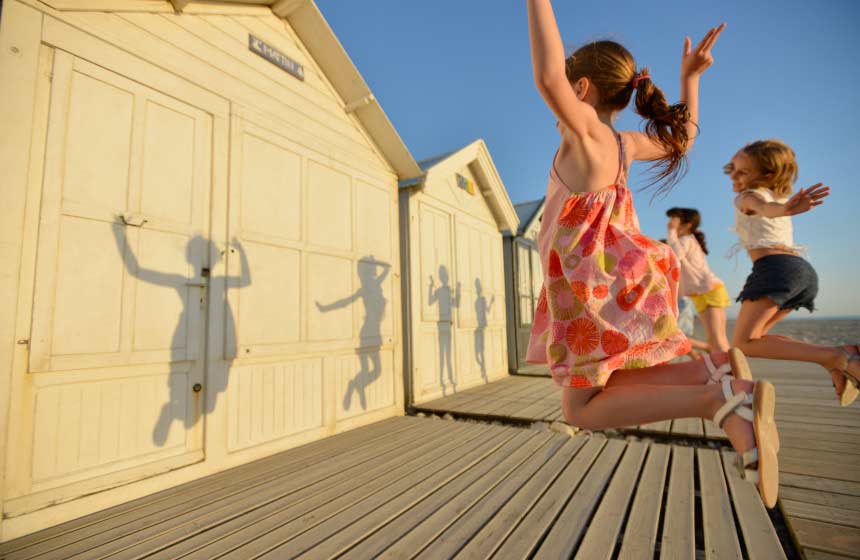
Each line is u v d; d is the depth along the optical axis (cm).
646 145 134
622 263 112
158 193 254
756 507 196
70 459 208
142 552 172
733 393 95
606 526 182
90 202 222
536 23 105
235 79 307
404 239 496
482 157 651
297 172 352
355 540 177
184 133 272
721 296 398
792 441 288
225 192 293
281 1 333
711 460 262
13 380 191
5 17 196
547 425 369
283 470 270
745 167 234
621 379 116
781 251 220
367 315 419
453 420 415
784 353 202
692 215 414
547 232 126
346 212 403
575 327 112
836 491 207
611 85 129
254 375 302
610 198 118
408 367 479
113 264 230
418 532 182
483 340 671
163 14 265
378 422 411
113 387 227
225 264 288
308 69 373
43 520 194
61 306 209
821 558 152
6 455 187
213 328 277
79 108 221
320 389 355
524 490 224
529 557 162
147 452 238
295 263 342
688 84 151
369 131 441
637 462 262
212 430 270
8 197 193
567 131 115
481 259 689
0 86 193
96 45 230
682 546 164
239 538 181
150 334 244
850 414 357
